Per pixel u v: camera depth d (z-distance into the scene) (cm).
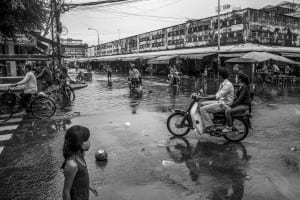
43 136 738
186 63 4084
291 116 1025
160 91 1964
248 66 3059
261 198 404
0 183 460
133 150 622
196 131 738
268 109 1188
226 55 3147
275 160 558
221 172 498
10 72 2055
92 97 1617
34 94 999
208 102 704
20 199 409
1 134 759
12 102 964
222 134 685
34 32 1786
